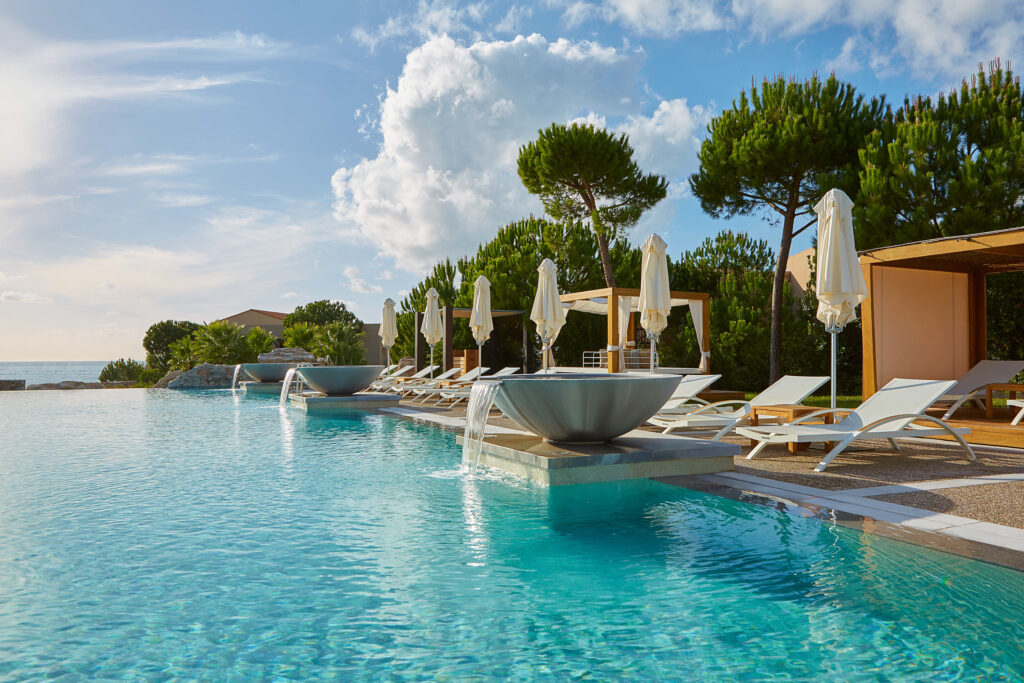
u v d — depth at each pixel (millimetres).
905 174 12688
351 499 4992
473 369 17031
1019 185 11891
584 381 5555
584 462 5523
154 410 13273
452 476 5914
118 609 2854
